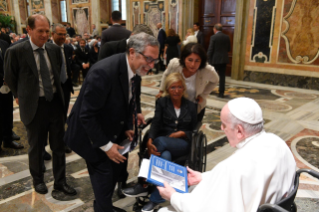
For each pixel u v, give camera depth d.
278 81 7.87
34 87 2.33
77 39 9.43
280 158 1.29
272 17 7.59
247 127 1.32
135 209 2.34
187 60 2.54
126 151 1.88
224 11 8.98
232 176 1.22
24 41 2.32
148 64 1.66
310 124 4.59
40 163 2.55
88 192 2.63
